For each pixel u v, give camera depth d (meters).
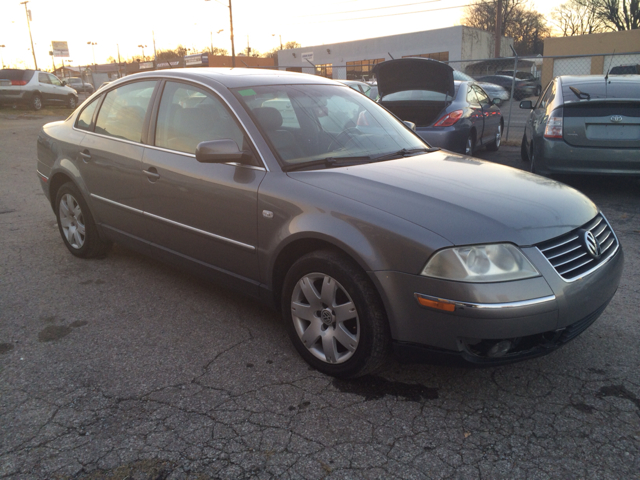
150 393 2.61
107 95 4.15
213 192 3.12
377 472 2.09
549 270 2.35
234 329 3.31
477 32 36.94
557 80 7.39
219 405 2.52
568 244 2.52
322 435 2.31
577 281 2.43
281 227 2.79
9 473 2.06
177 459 2.15
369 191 2.67
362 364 2.57
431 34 36.03
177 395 2.59
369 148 3.37
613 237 2.92
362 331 2.52
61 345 3.08
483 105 9.25
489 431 2.35
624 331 3.27
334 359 2.70
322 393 2.62
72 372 2.79
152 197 3.55
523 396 2.62
